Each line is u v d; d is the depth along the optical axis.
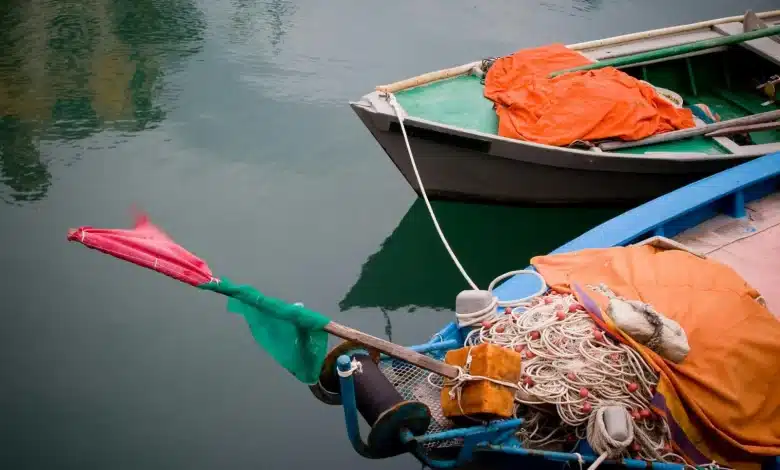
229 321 6.56
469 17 11.90
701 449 4.09
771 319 4.42
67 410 5.65
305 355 3.68
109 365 6.06
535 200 7.74
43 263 7.08
